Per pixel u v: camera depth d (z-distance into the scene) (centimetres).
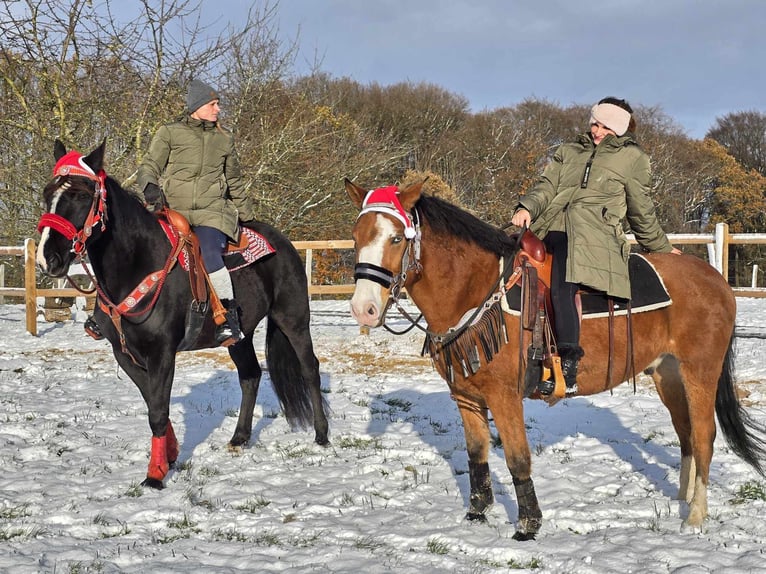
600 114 405
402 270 354
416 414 686
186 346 514
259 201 1703
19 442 585
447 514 427
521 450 383
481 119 3622
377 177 2042
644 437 591
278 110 1852
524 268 387
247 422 582
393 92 3581
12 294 1279
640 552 369
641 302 405
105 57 1431
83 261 446
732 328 428
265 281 573
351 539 396
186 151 536
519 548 374
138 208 488
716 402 438
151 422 485
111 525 412
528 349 383
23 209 1587
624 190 409
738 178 4041
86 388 796
